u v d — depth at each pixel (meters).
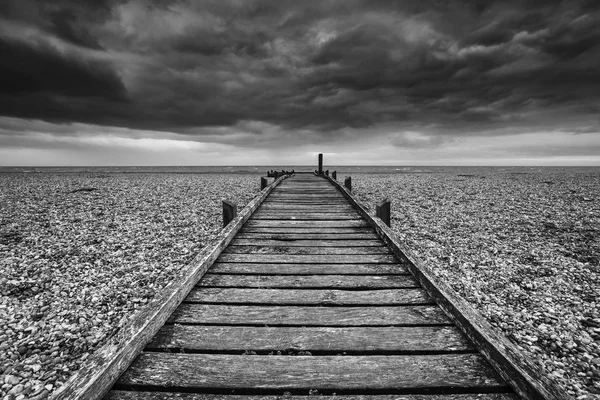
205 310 3.66
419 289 4.24
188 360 2.78
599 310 5.71
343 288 4.29
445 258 8.43
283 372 2.65
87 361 2.43
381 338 3.14
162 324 3.30
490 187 28.42
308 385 2.51
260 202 10.11
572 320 5.35
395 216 13.94
